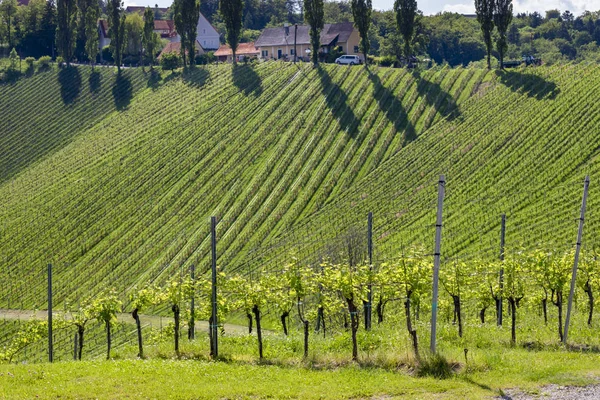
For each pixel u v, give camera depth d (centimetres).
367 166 13475
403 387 3831
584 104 12950
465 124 13975
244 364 4569
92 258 12675
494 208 10775
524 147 12362
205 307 5241
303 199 12675
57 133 18938
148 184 14588
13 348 7388
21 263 13012
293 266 5016
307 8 18275
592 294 6294
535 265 5584
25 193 15800
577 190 10550
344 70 17250
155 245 12469
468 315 7312
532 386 3750
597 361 4225
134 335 9069
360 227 11050
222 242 11888
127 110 18812
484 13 16250
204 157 15062
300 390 3844
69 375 4253
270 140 14988
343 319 6531
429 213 11100
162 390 3869
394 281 5025
